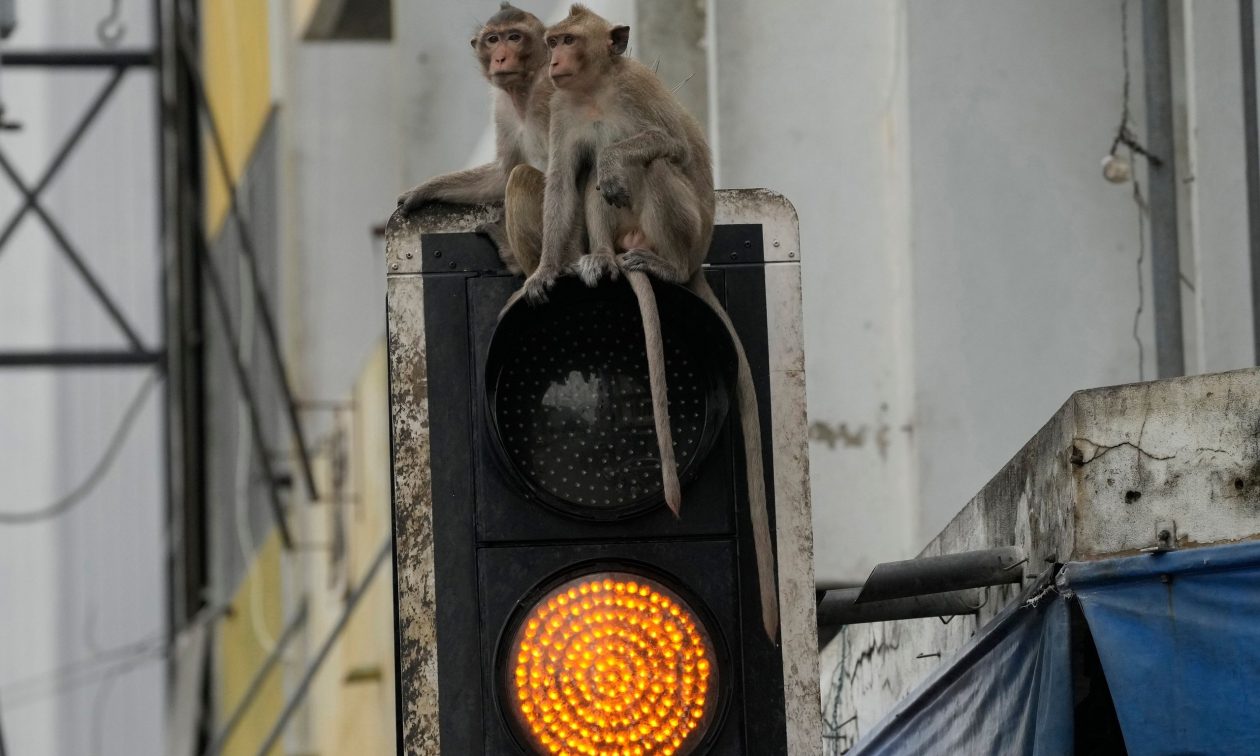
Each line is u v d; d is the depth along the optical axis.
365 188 35.09
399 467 9.62
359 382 29.16
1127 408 10.98
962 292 19.39
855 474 19.64
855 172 20.03
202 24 40.41
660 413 9.05
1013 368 19.36
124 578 40.62
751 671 9.30
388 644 23.88
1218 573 10.48
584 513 9.30
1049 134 19.61
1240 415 10.68
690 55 20.89
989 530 13.41
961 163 19.50
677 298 9.34
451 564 9.45
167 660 33.91
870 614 12.98
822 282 19.92
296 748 34.69
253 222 37.41
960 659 12.44
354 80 35.38
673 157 11.31
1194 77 17.91
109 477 40.66
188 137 31.27
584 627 9.21
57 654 40.84
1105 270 19.47
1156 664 10.52
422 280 9.91
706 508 9.38
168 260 30.23
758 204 10.23
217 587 37.22
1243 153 17.42
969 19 19.70
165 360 29.38
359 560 28.30
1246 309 17.28
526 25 12.32
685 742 9.14
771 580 9.20
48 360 29.45
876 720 17.77
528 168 11.11
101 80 39.84
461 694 9.32
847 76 20.17
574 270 9.63
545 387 9.42
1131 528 10.85
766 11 20.20
